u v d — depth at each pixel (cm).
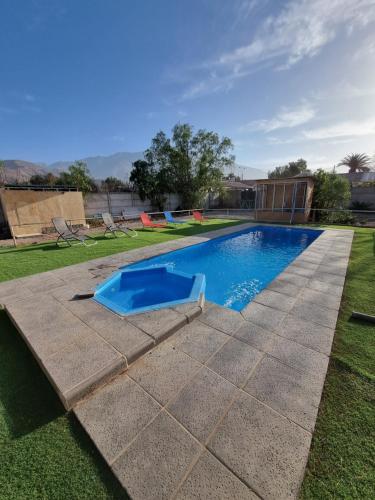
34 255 561
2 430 146
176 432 138
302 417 147
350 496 109
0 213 945
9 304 294
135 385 173
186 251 651
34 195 892
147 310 267
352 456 125
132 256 545
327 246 623
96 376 172
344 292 335
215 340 224
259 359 198
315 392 165
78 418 150
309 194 1152
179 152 1614
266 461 122
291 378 178
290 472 118
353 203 1504
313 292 334
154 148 1659
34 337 221
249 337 229
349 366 189
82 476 120
